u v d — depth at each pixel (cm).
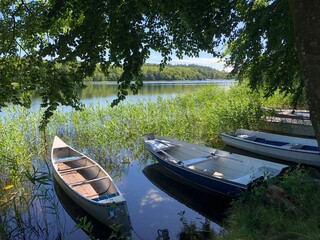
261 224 345
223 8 334
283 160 775
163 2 320
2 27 390
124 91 316
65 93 346
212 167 672
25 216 538
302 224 294
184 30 364
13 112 1087
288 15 536
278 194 381
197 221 509
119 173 760
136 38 297
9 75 366
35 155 881
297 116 1062
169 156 710
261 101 1196
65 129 1092
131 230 481
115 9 296
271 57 655
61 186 617
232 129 1028
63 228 496
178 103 1390
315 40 171
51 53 312
